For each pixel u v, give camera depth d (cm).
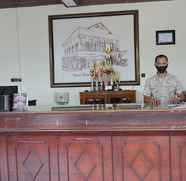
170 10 584
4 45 628
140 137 276
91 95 554
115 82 571
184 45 583
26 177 293
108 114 278
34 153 290
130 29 595
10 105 303
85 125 280
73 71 613
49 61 618
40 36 618
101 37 603
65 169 286
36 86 624
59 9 611
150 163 276
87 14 603
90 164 283
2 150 294
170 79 453
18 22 621
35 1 611
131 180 279
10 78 629
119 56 599
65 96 492
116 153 279
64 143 285
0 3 616
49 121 285
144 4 589
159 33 587
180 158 272
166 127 271
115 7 596
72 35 611
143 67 595
